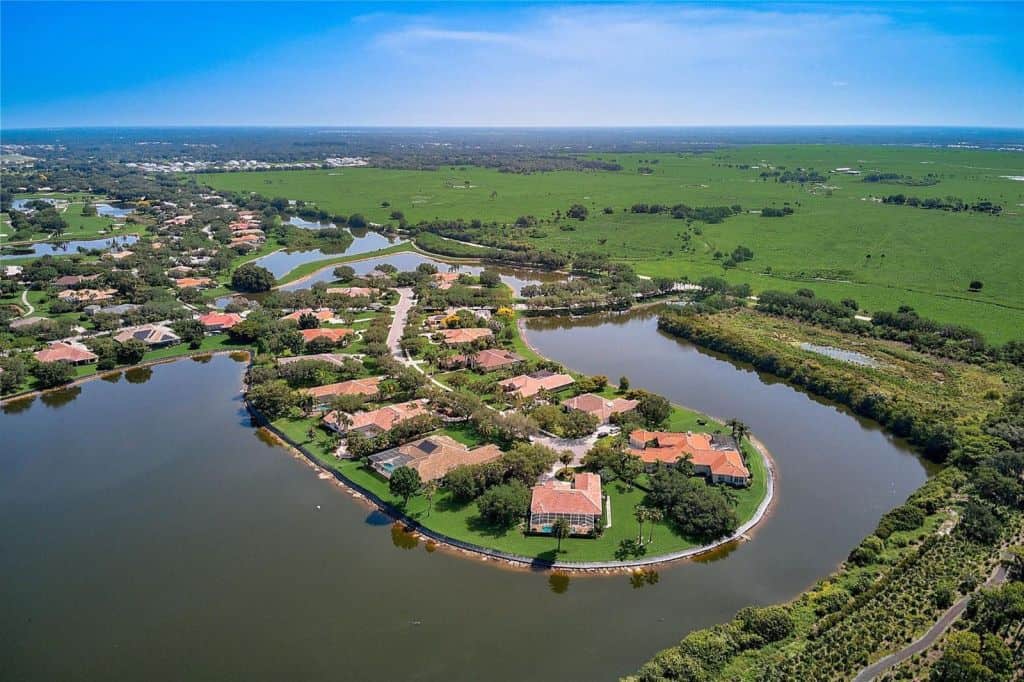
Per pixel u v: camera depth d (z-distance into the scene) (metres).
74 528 131.12
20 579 116.56
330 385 189.00
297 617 106.50
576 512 127.12
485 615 106.75
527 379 192.38
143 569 118.81
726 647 94.75
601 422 169.38
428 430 164.50
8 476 151.12
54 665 97.94
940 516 129.50
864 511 137.00
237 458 159.38
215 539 127.31
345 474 148.50
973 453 147.25
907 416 170.50
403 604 109.31
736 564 119.56
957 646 89.44
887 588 106.56
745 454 157.38
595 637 101.75
